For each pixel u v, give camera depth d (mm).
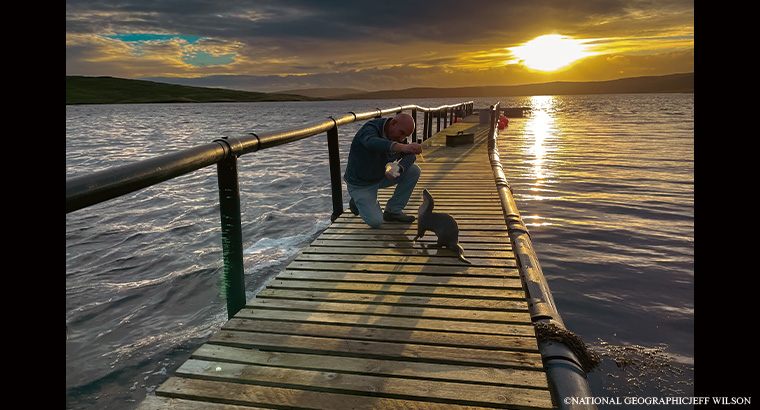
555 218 8312
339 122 5020
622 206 9125
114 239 7535
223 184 2771
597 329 4148
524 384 2072
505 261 3648
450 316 2748
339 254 3855
